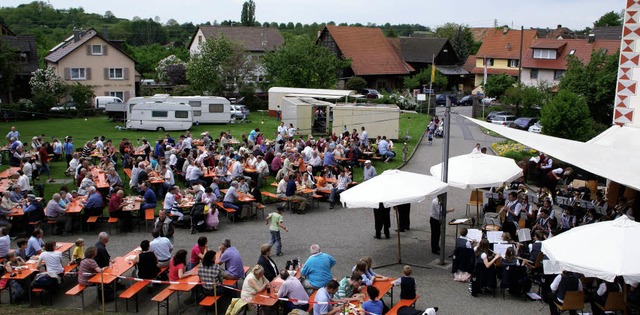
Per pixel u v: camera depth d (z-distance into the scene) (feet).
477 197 69.72
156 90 224.12
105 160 87.40
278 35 268.21
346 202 54.24
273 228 59.93
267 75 210.59
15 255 50.44
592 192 80.59
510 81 240.53
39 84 187.83
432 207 60.64
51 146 102.53
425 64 292.81
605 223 41.75
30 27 499.10
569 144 67.31
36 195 78.54
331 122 149.38
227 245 48.49
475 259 50.31
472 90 291.58
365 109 134.72
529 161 94.43
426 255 60.90
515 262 49.19
